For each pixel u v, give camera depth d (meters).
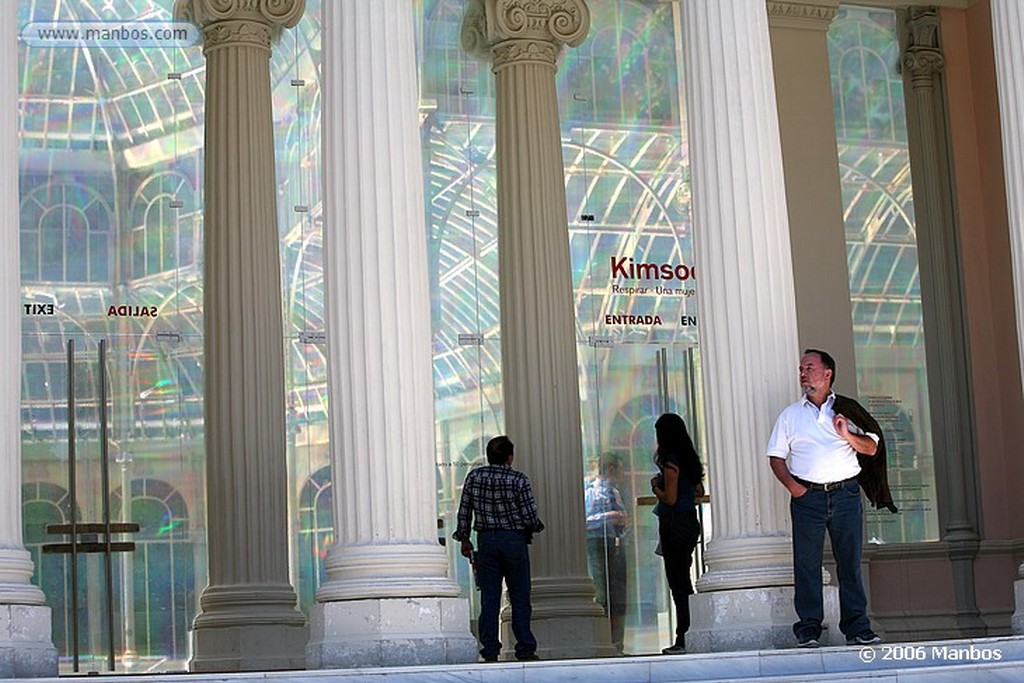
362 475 12.58
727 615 12.91
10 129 12.06
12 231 11.98
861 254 20.16
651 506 18.77
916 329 20.25
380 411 12.62
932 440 20.06
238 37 17.08
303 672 10.86
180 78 17.84
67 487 16.95
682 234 19.42
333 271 12.86
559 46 18.23
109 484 17.06
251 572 16.16
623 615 18.50
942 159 20.55
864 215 20.25
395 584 12.33
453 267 18.53
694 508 16.05
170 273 17.55
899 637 19.19
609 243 19.09
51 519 16.88
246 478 16.31
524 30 18.00
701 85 13.72
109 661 16.67
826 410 12.59
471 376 18.42
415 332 12.81
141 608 16.98
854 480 12.52
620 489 18.69
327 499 17.69
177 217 17.66
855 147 20.34
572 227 18.98
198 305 17.55
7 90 12.07
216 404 16.52
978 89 20.70
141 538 17.06
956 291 20.36
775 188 13.63
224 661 15.76
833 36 20.48
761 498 13.18
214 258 16.77
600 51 19.45
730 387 13.35
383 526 12.53
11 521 11.69
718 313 13.45
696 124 13.73
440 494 18.14
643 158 19.42
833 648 11.83
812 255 19.55
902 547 19.55
